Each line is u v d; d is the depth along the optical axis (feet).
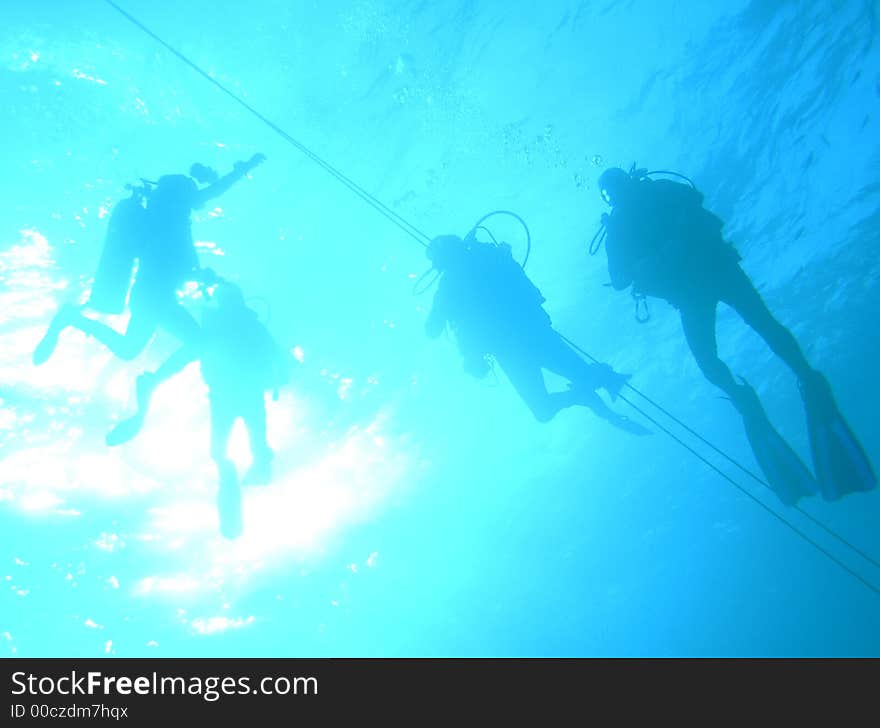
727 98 36.42
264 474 18.94
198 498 31.60
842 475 15.56
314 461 34.24
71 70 34.88
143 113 35.91
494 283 19.26
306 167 37.70
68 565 29.19
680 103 37.14
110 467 30.53
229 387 18.25
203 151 36.42
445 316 19.79
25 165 32.86
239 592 31.81
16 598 28.25
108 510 30.19
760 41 34.63
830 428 15.72
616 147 38.22
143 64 36.35
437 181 38.52
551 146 38.17
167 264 17.72
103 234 33.53
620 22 35.88
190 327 18.08
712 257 16.85
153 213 17.83
